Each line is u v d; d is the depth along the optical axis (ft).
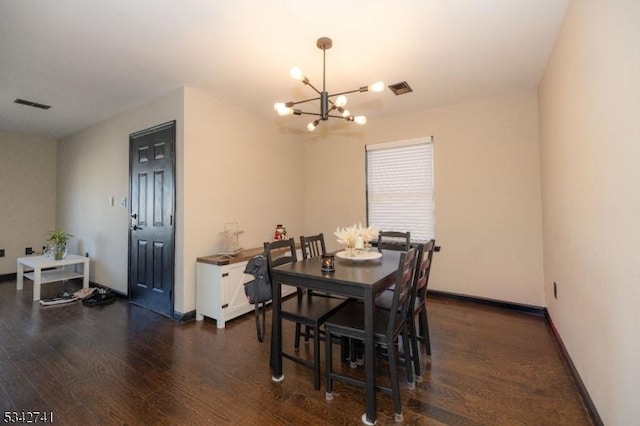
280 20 6.49
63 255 13.08
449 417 5.17
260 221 12.82
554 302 8.42
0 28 6.59
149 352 7.55
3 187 15.23
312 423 5.08
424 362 7.00
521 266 10.46
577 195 5.94
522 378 6.33
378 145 13.29
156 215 10.65
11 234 15.42
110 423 5.06
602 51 4.52
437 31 6.95
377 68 8.73
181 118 9.87
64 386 6.08
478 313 10.22
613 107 4.22
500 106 10.78
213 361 7.11
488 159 11.01
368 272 6.15
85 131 14.42
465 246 11.46
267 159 13.24
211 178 10.68
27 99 10.83
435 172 12.04
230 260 9.71
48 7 5.95
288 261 7.82
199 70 8.75
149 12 6.18
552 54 7.72
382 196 13.33
